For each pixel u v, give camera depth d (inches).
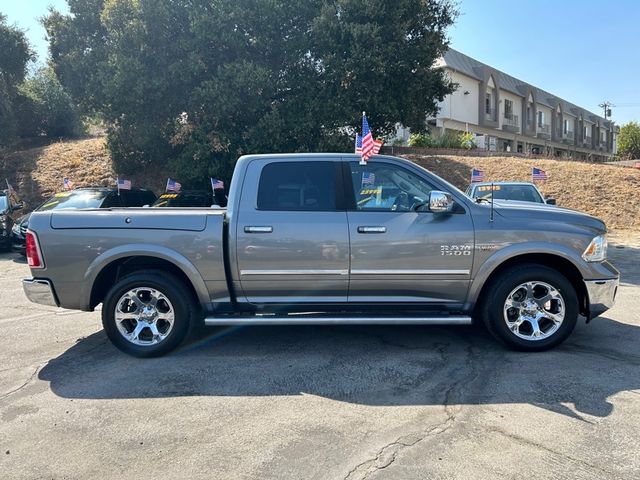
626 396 153.0
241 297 193.8
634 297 285.7
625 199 703.7
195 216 189.8
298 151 589.3
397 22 565.9
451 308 193.3
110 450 127.1
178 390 163.5
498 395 155.3
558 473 113.6
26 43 905.5
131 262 199.5
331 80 575.8
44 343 215.8
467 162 864.9
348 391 160.9
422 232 186.7
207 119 588.4
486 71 1475.1
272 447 127.3
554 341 190.4
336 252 186.9
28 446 129.7
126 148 730.2
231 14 537.6
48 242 189.0
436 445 126.6
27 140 1034.7
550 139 1951.3
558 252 186.1
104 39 639.8
